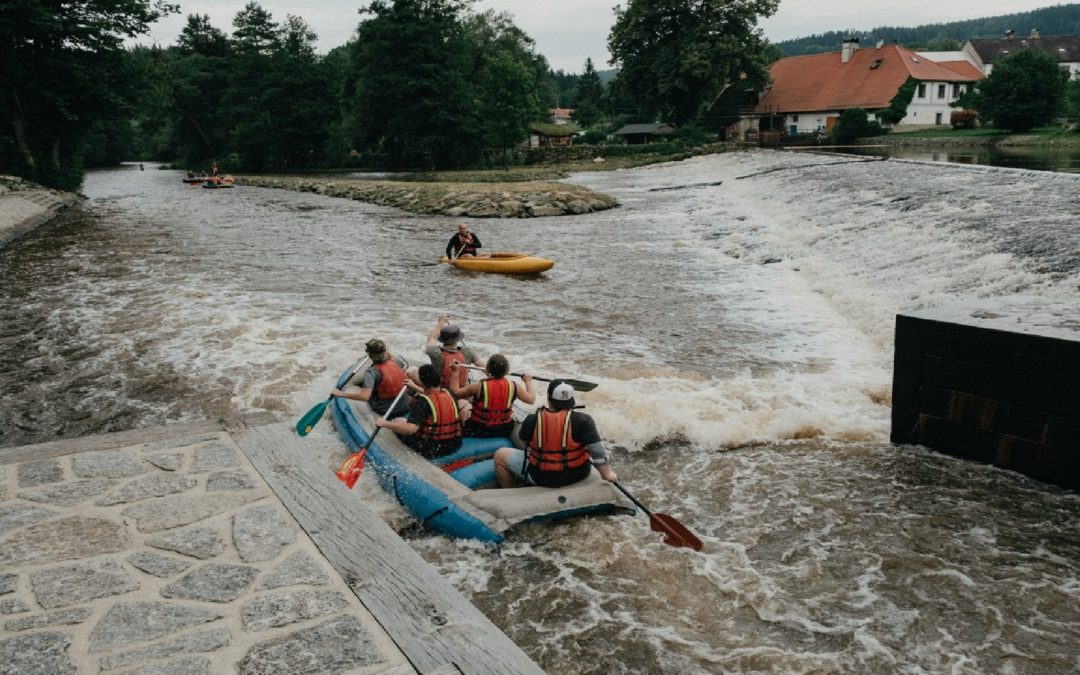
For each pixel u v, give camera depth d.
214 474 4.92
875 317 10.90
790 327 11.16
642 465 6.75
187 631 3.35
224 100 70.69
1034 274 10.42
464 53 63.25
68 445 5.34
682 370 9.19
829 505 5.88
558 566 5.04
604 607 4.62
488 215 26.98
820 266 14.59
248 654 3.20
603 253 18.30
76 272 16.20
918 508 5.77
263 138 67.81
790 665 4.11
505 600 4.70
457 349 6.91
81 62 37.12
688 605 4.66
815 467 6.55
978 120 55.94
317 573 3.81
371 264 16.95
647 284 14.50
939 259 12.57
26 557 3.93
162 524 4.28
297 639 3.30
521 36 77.44
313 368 9.27
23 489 4.69
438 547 5.27
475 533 5.20
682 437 7.27
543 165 63.84
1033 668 4.07
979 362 6.24
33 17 33.78
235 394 8.45
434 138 58.84
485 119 60.56
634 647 4.26
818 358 9.64
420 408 5.91
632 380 8.73
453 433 6.03
